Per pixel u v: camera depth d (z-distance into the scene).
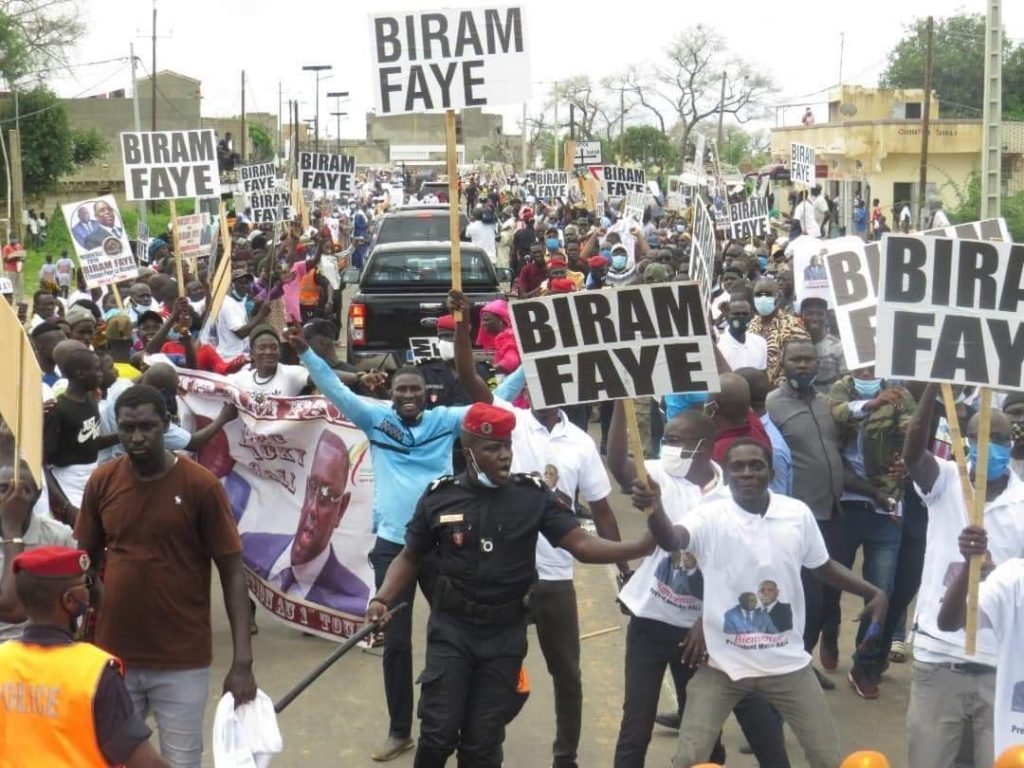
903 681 8.48
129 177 14.91
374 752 7.30
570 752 6.84
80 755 4.22
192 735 5.68
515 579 5.76
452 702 5.72
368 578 8.93
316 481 8.94
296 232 22.50
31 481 5.50
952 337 5.75
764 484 5.88
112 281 15.62
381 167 106.69
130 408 5.50
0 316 5.48
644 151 79.56
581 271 22.67
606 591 10.30
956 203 53.59
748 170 72.06
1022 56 67.00
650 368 5.98
